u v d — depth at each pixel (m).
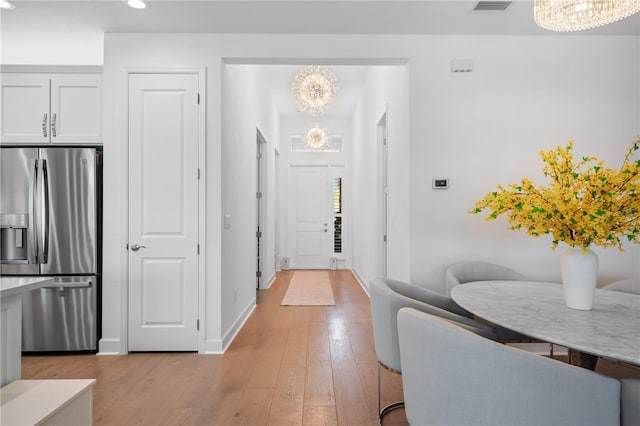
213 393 2.28
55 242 2.97
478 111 3.10
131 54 3.08
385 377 2.51
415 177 3.09
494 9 2.71
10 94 3.09
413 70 3.10
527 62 3.11
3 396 1.32
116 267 3.02
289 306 4.54
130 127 3.06
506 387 1.10
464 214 3.08
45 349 2.97
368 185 5.31
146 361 2.82
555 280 3.06
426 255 3.07
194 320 3.03
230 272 3.37
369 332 3.50
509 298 1.84
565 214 1.55
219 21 2.90
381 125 4.66
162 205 3.05
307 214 7.70
